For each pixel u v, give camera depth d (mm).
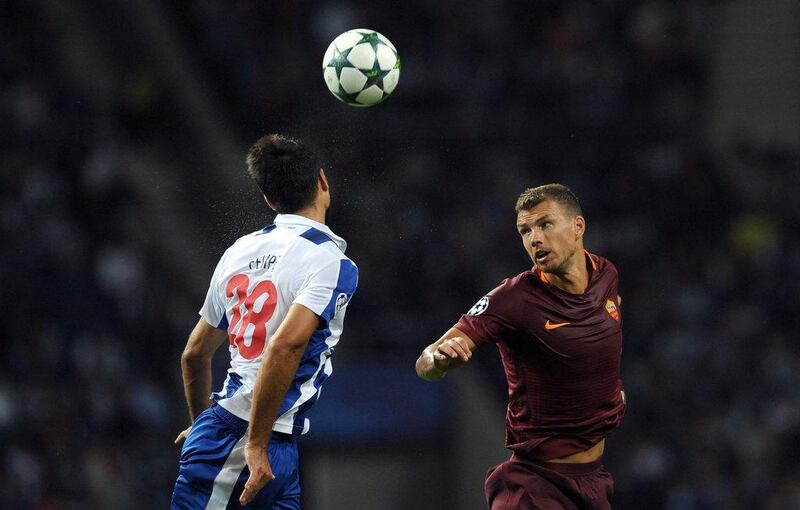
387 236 64875
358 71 20531
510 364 18781
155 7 74000
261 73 72938
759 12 81750
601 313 18422
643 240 68375
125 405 51312
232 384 17156
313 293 16625
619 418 18938
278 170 17438
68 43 70125
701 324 63219
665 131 74625
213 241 64500
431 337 59406
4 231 56062
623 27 79812
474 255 65062
